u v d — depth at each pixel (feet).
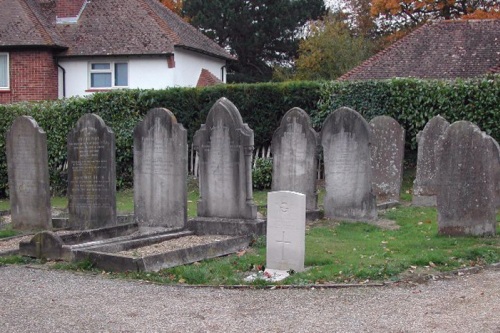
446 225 39.50
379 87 71.00
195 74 104.99
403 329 23.24
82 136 46.62
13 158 47.44
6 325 24.41
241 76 145.69
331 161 49.39
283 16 148.77
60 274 32.99
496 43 91.35
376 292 28.12
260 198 63.26
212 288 29.63
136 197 45.62
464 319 24.14
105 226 45.55
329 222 48.21
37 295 28.68
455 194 39.06
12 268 34.60
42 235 36.50
